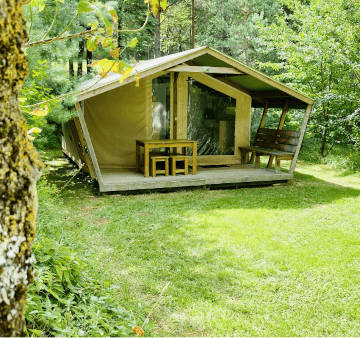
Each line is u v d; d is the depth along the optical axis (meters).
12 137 1.05
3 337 1.06
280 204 7.02
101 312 2.75
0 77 1.01
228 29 19.08
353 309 3.44
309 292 3.75
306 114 8.73
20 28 1.06
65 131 11.78
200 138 9.95
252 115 15.51
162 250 4.73
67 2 9.45
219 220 5.98
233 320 3.23
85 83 9.72
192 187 8.22
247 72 8.24
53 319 2.27
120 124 9.14
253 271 4.16
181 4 29.02
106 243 4.88
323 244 5.01
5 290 1.05
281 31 12.70
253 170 9.37
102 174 8.40
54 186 4.70
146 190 7.77
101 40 1.50
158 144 8.12
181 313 3.32
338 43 10.70
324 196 7.69
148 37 21.80
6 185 1.04
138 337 2.50
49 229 3.66
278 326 3.15
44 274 2.65
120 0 16.11
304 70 12.05
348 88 11.63
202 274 4.09
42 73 3.00
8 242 1.05
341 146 13.73
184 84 9.55
